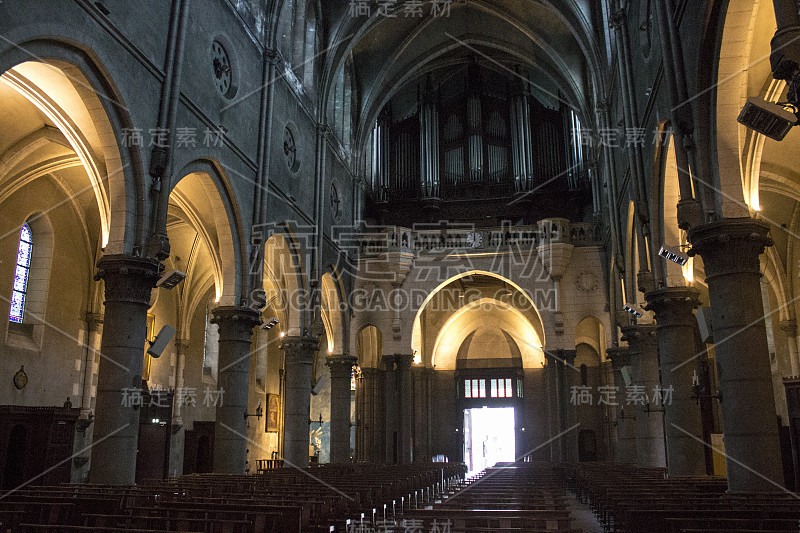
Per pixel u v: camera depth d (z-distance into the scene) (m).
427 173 36.59
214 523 8.60
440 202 36.53
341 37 26.67
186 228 25.91
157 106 14.77
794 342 23.81
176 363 27.42
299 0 25.03
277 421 35.31
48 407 18.48
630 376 24.56
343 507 12.02
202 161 16.89
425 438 35.69
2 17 10.43
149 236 14.12
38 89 13.99
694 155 12.29
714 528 8.01
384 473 19.53
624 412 25.55
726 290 11.46
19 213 19.47
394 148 38.03
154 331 25.88
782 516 8.32
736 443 11.00
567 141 35.53
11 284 19.12
